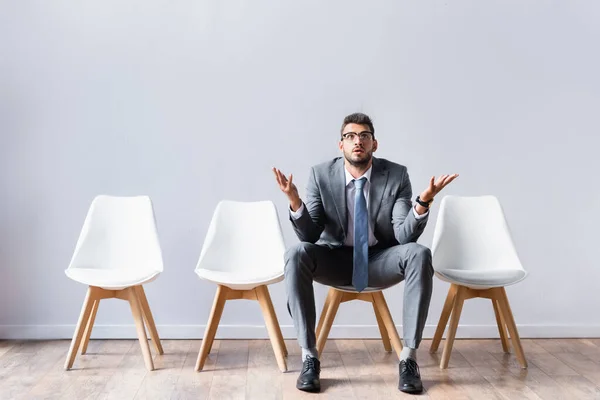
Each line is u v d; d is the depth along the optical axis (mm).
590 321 3693
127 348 3379
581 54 3689
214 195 3617
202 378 2801
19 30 3568
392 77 3648
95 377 2803
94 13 3594
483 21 3670
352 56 3643
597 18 3689
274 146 3633
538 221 3680
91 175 3586
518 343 3018
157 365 3025
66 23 3586
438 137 3660
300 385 2611
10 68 3566
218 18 3627
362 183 2939
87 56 3590
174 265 3611
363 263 2836
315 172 3043
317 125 3639
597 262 3695
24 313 3572
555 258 3686
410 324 2678
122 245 3264
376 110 3652
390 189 2953
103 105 3594
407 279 2711
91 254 3215
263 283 2906
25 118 3566
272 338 2965
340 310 3643
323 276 2873
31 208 3570
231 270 3174
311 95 3637
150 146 3604
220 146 3619
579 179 3691
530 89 3678
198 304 3621
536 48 3684
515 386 2693
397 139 3654
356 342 3551
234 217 3289
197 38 3619
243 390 2619
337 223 2945
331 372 2908
